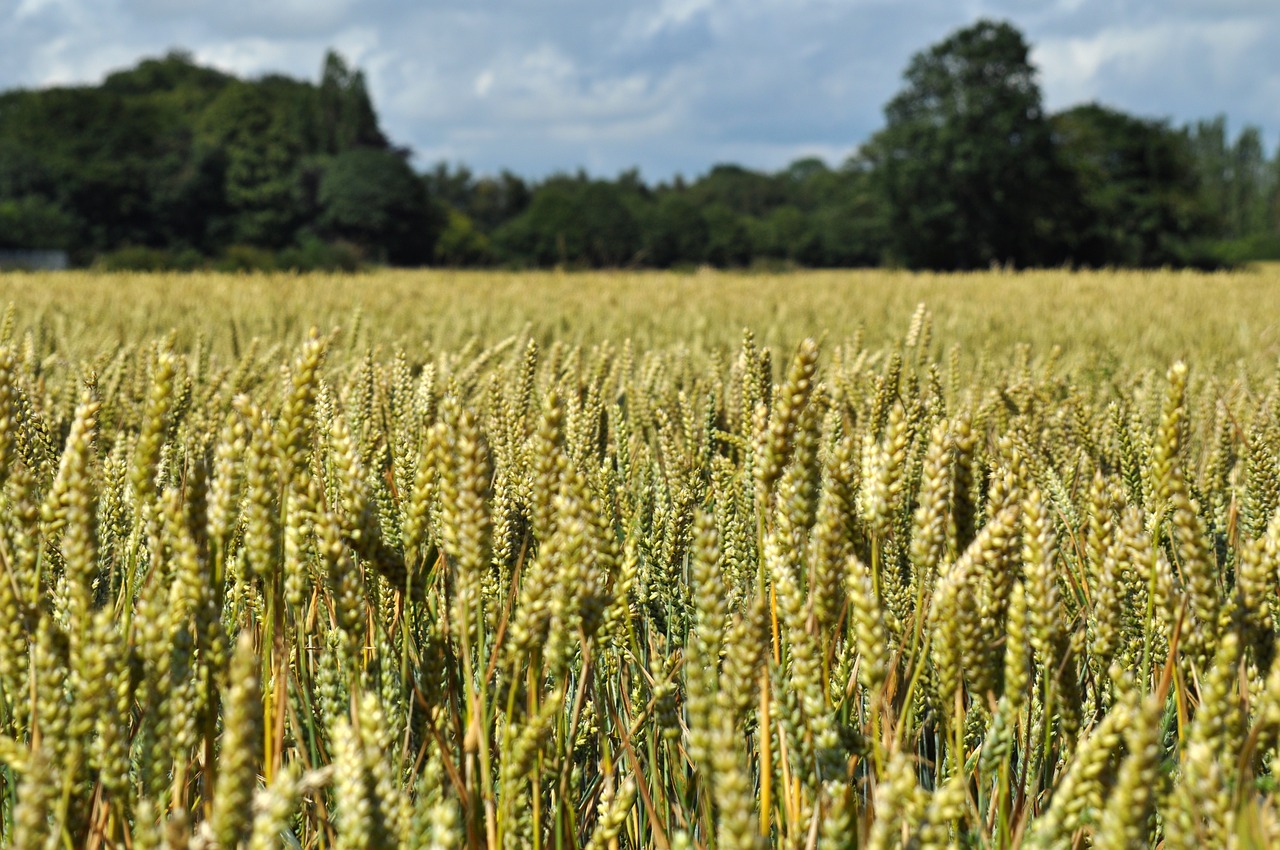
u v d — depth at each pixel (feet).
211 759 4.36
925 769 6.19
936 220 256.32
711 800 5.33
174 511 4.27
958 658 4.60
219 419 11.85
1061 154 268.62
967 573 4.55
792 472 4.86
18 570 4.32
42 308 30.81
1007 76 258.57
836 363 12.78
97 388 11.88
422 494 4.74
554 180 531.09
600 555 5.41
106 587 7.23
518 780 4.58
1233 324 37.24
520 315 32.83
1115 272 111.96
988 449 9.37
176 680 4.11
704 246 404.57
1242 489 8.00
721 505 7.49
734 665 4.36
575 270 107.65
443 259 370.12
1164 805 4.08
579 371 12.62
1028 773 5.35
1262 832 3.57
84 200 333.21
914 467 7.69
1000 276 102.53
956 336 31.89
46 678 4.01
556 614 4.58
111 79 524.11
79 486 4.08
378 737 4.11
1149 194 280.51
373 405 10.25
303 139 413.59
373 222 350.64
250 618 6.33
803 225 407.23
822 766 4.49
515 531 6.48
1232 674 4.10
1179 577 7.29
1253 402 12.57
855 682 5.62
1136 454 8.48
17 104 391.86
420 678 5.20
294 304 37.06
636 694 6.55
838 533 4.71
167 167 345.51
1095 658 5.91
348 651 4.56
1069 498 8.75
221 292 48.70
